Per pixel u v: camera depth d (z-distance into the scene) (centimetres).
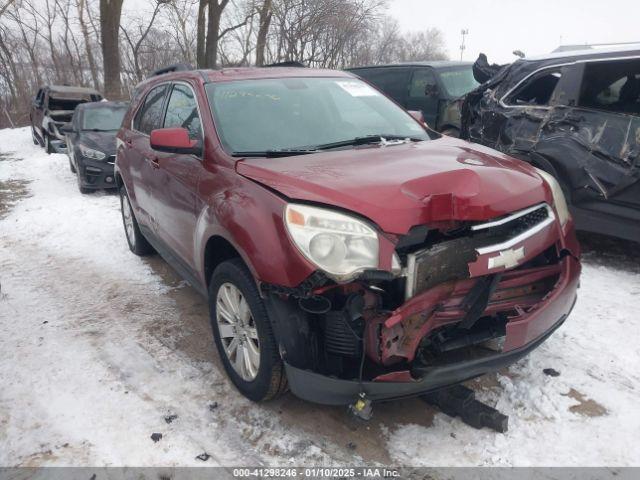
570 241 321
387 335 261
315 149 362
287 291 272
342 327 275
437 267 271
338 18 2170
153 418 318
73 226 739
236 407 326
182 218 395
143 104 548
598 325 402
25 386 353
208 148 365
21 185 1080
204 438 300
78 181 973
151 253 602
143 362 379
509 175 308
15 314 463
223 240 334
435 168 304
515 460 275
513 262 280
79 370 370
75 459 287
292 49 2211
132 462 284
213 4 2047
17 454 292
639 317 412
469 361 276
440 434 296
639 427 295
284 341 279
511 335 282
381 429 303
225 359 344
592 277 494
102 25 1962
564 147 523
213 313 350
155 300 483
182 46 2798
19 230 732
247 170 324
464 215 270
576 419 303
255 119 385
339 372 279
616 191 485
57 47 3797
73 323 443
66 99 1582
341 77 465
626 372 344
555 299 297
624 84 521
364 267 259
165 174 427
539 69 580
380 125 418
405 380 265
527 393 325
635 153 474
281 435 301
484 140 623
